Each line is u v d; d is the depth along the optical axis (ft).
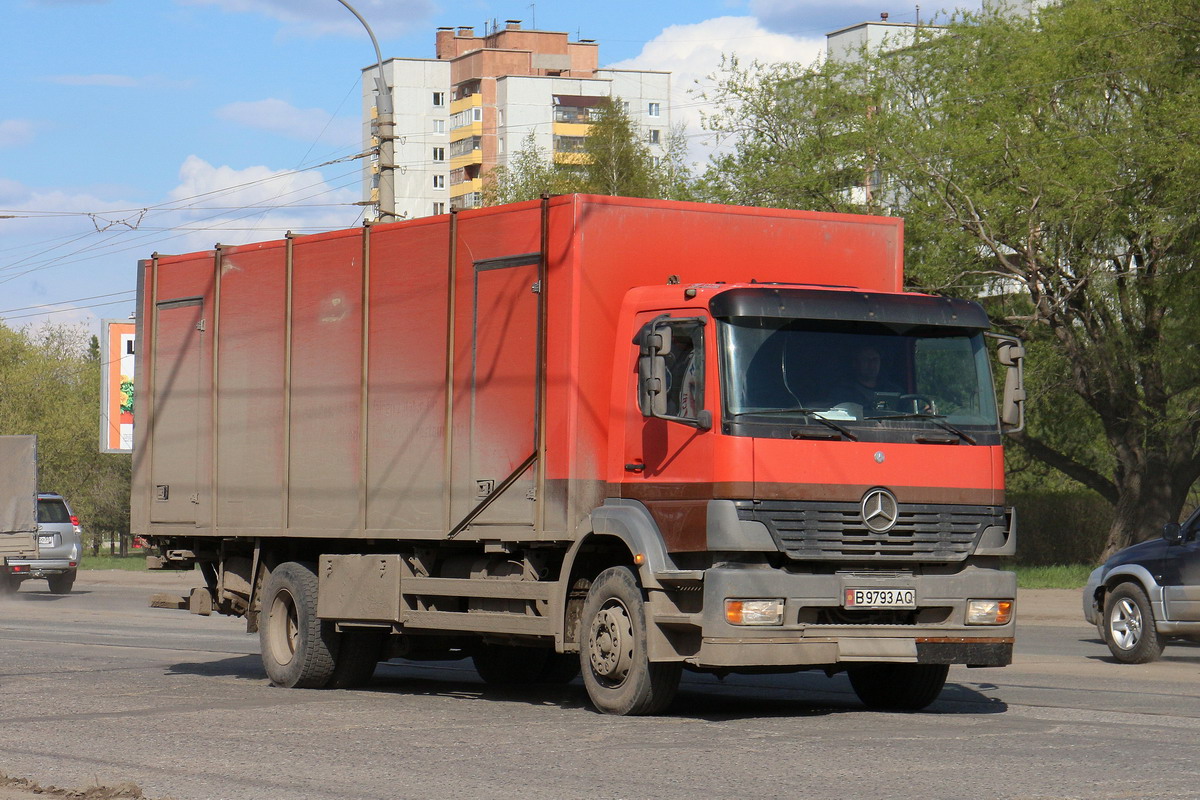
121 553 256.32
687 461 33.14
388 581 40.50
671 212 36.47
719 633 31.99
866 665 36.70
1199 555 48.70
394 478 40.24
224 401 46.55
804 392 33.17
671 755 28.37
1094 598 53.06
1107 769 26.21
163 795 24.68
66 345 240.73
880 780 25.20
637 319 35.12
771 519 32.32
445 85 360.07
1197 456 111.65
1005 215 103.19
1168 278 100.83
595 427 35.37
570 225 35.37
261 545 45.91
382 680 47.16
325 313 42.88
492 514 37.19
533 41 362.94
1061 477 158.30
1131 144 97.76
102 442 170.19
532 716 35.37
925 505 33.65
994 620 34.01
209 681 45.57
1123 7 101.50
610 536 35.24
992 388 35.17
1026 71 105.19
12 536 95.45
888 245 39.34
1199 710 35.76
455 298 38.68
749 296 33.12
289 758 28.58
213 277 47.34
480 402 37.68
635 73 354.74
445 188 360.07
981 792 23.94
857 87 119.24
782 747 29.25
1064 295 109.40
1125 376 109.91
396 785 25.34
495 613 37.73
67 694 41.11
